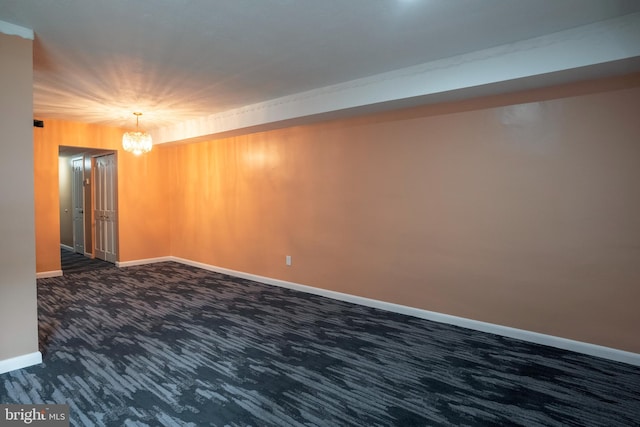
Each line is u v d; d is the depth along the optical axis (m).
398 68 3.43
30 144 2.73
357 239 4.36
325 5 2.32
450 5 2.32
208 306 4.30
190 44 2.87
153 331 3.53
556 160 3.11
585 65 2.60
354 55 3.12
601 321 2.96
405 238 3.98
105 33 2.67
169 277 5.74
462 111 3.55
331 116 4.22
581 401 2.37
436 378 2.65
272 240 5.27
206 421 2.14
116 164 6.39
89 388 2.48
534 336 3.24
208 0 2.24
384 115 4.06
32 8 2.33
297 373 2.72
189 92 4.12
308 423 2.13
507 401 2.37
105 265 6.58
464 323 3.61
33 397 2.37
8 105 2.62
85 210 7.39
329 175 4.59
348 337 3.39
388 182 4.07
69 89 3.96
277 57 3.15
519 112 3.26
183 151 6.65
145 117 5.40
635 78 2.78
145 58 3.13
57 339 3.32
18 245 2.71
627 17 2.45
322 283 4.72
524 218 3.27
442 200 3.71
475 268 3.54
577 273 3.05
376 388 2.52
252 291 4.95
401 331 3.53
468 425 2.13
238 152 5.68
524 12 2.40
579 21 2.53
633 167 2.81
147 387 2.51
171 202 6.96
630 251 2.84
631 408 2.29
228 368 2.79
